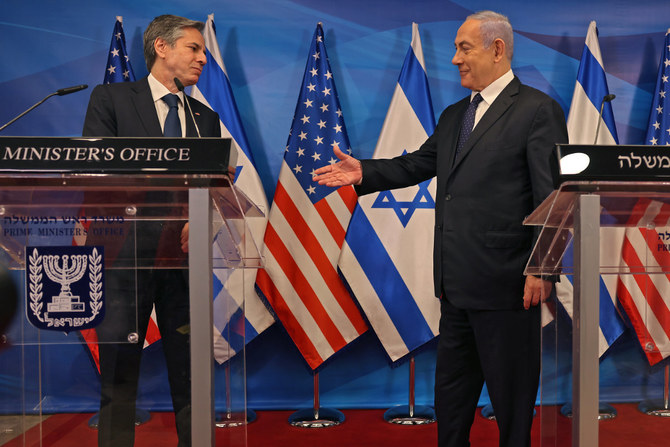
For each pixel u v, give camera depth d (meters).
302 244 3.25
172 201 1.42
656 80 3.48
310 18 3.47
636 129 3.52
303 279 3.24
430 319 3.23
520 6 3.49
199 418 1.42
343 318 3.27
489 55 2.32
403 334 3.22
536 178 2.15
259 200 3.25
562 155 1.43
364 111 3.49
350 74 3.49
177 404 1.43
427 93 3.31
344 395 3.51
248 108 3.48
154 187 1.39
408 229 3.24
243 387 1.52
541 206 1.59
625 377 1.46
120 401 1.43
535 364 2.23
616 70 3.52
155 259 1.43
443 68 3.50
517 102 2.27
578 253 1.45
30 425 1.42
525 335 2.21
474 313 2.24
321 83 3.30
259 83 3.47
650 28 3.52
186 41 2.51
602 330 1.46
